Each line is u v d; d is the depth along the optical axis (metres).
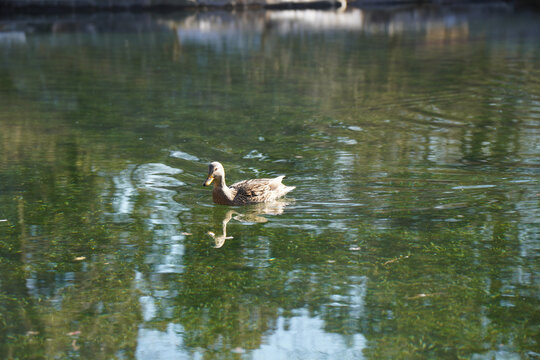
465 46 24.84
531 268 6.75
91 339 5.66
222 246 7.48
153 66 21.14
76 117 13.98
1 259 7.16
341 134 12.33
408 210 8.42
